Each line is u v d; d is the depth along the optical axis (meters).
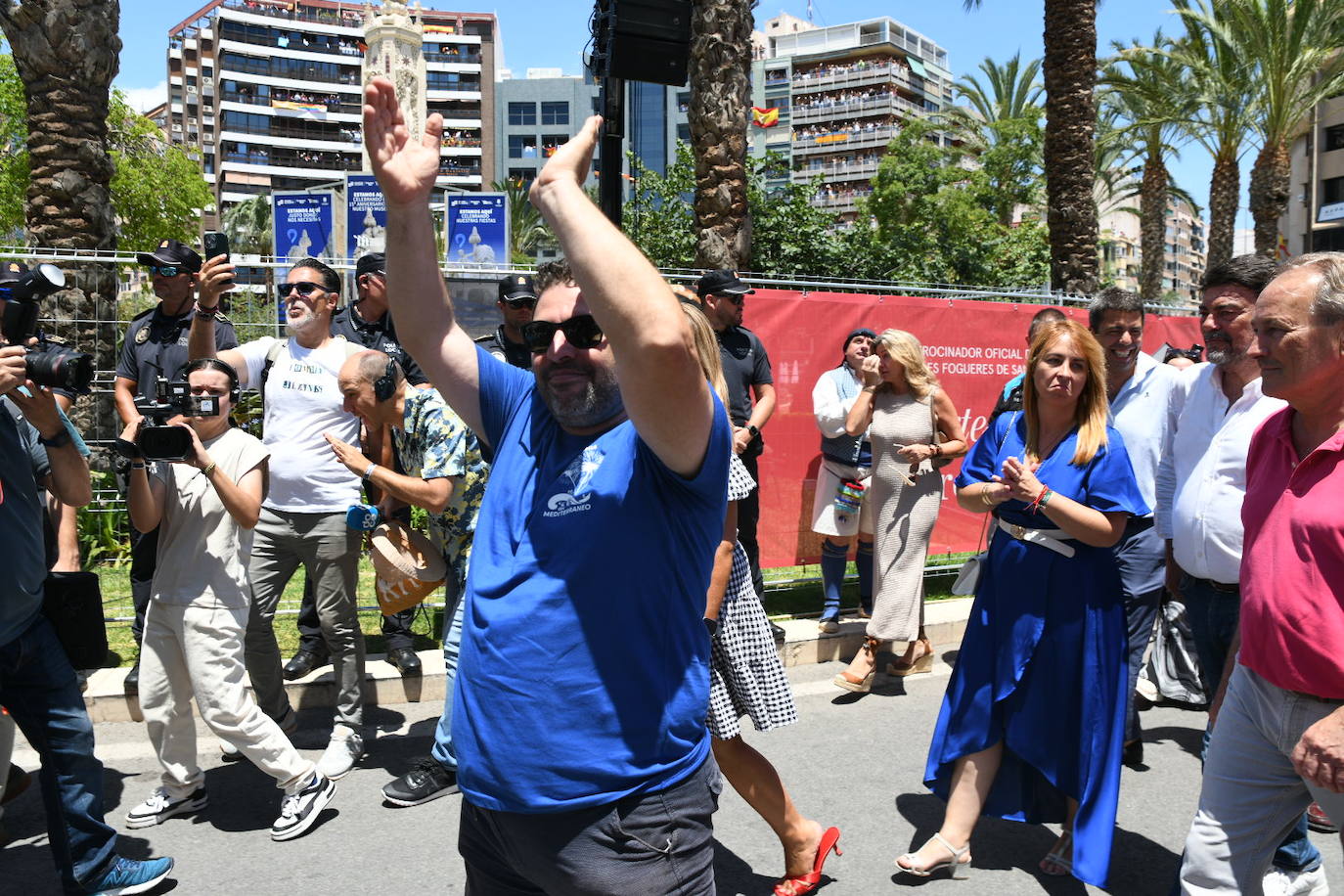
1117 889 3.46
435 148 1.98
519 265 6.83
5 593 2.97
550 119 104.31
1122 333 4.30
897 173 31.45
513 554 1.93
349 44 107.06
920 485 5.38
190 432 3.49
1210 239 27.44
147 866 3.34
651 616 1.84
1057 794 3.57
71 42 7.95
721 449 1.83
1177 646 5.45
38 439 3.36
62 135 8.05
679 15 5.24
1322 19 24.56
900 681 5.70
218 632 3.67
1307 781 2.24
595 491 1.85
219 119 101.38
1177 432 3.82
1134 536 4.23
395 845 3.72
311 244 13.85
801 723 5.05
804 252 19.92
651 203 21.39
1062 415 3.47
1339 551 2.25
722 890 3.42
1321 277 2.36
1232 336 3.48
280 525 4.36
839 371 6.22
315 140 105.81
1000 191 35.31
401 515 4.32
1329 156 49.38
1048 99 12.43
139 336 5.11
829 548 6.19
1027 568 3.44
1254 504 2.53
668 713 1.87
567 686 1.82
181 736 3.88
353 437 4.54
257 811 4.01
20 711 3.12
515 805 1.86
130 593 6.51
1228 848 2.57
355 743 4.43
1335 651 2.25
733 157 8.45
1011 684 3.40
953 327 7.27
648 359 1.60
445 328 2.12
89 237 8.16
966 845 3.52
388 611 4.15
